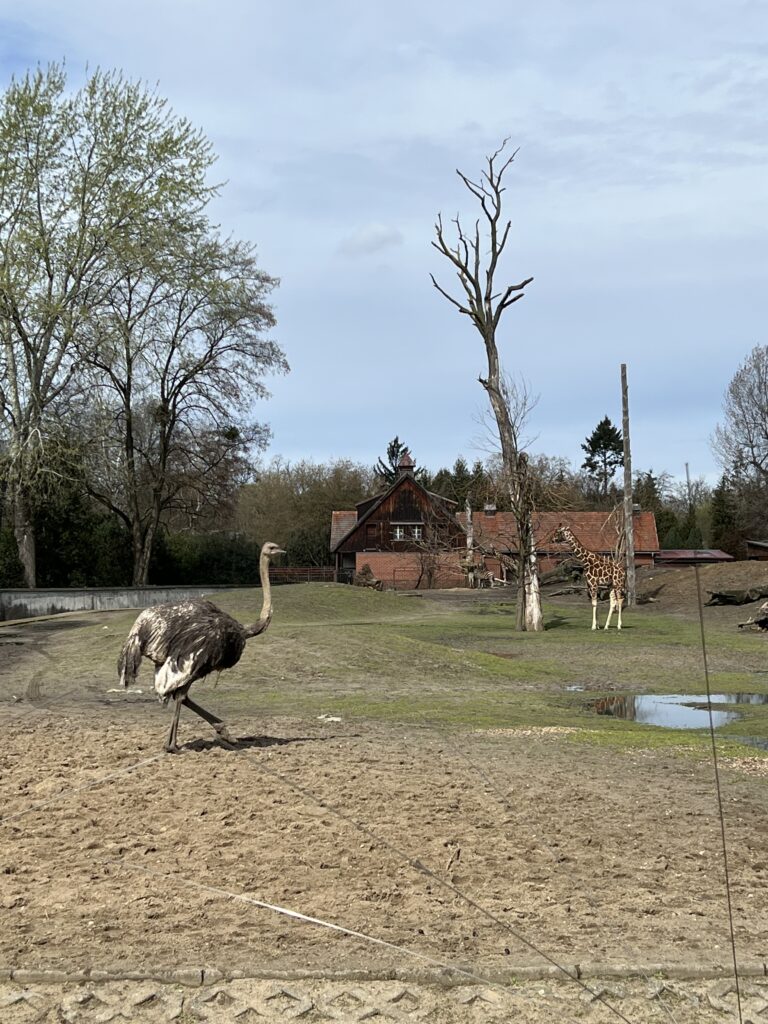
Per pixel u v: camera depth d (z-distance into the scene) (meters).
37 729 12.93
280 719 14.72
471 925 6.26
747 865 7.62
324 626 30.50
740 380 82.06
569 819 8.70
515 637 32.28
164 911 6.38
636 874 7.33
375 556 75.69
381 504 83.62
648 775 11.02
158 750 11.14
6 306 44.06
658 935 6.19
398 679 21.00
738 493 82.12
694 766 11.71
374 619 39.06
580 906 6.64
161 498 56.53
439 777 10.01
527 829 8.29
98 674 20.53
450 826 8.24
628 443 49.25
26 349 44.94
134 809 8.55
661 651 27.89
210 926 6.17
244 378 55.72
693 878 7.29
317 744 11.93
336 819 8.31
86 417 49.84
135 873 7.02
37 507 47.72
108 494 54.69
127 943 5.91
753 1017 5.21
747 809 9.41
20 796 9.02
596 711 17.55
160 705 16.20
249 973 5.50
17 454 44.38
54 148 44.84
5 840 7.75
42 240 44.25
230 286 51.22
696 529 83.94
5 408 45.88
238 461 58.44
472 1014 5.19
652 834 8.36
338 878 7.00
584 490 107.19
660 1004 5.34
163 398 54.28
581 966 5.66
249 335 54.94
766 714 17.16
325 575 80.44
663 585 52.81
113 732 12.65
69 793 9.00
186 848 7.55
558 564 62.81
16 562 47.81
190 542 63.59
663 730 14.92
